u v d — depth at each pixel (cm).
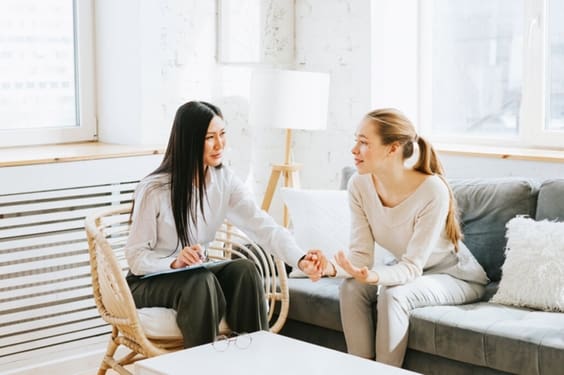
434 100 442
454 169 397
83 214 367
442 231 312
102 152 374
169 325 285
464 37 428
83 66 418
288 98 387
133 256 293
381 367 234
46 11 405
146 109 402
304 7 450
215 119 299
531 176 370
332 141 443
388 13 426
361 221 315
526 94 404
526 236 304
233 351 249
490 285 322
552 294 290
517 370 261
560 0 392
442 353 280
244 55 433
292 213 363
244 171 441
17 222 347
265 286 335
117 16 406
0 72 393
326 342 321
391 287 292
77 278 370
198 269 290
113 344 306
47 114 410
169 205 297
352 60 429
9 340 352
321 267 290
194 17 414
